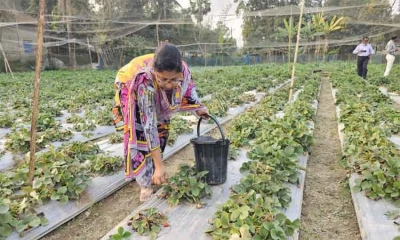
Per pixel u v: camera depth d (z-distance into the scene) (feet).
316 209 10.64
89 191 10.93
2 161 14.34
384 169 10.60
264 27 121.60
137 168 9.63
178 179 10.11
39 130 18.65
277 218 8.09
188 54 112.16
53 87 41.47
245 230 7.20
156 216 9.02
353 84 37.24
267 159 11.52
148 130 8.55
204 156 10.43
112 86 41.04
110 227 9.51
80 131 19.35
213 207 9.73
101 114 21.39
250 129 16.55
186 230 8.64
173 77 7.91
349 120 18.29
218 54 110.83
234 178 11.66
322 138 18.61
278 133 13.85
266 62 113.80
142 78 8.49
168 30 98.89
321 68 75.00
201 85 39.83
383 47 106.63
